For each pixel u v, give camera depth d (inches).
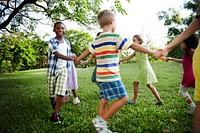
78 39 888.9
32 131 126.0
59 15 363.9
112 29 111.3
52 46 145.7
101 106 108.9
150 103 176.2
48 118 150.6
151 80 175.3
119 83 103.1
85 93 237.5
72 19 353.1
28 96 243.9
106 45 103.6
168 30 1055.6
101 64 104.3
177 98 188.9
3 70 855.1
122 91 102.5
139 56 182.2
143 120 133.6
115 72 103.1
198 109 84.7
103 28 111.3
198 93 83.7
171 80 290.4
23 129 129.5
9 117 156.6
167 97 195.5
